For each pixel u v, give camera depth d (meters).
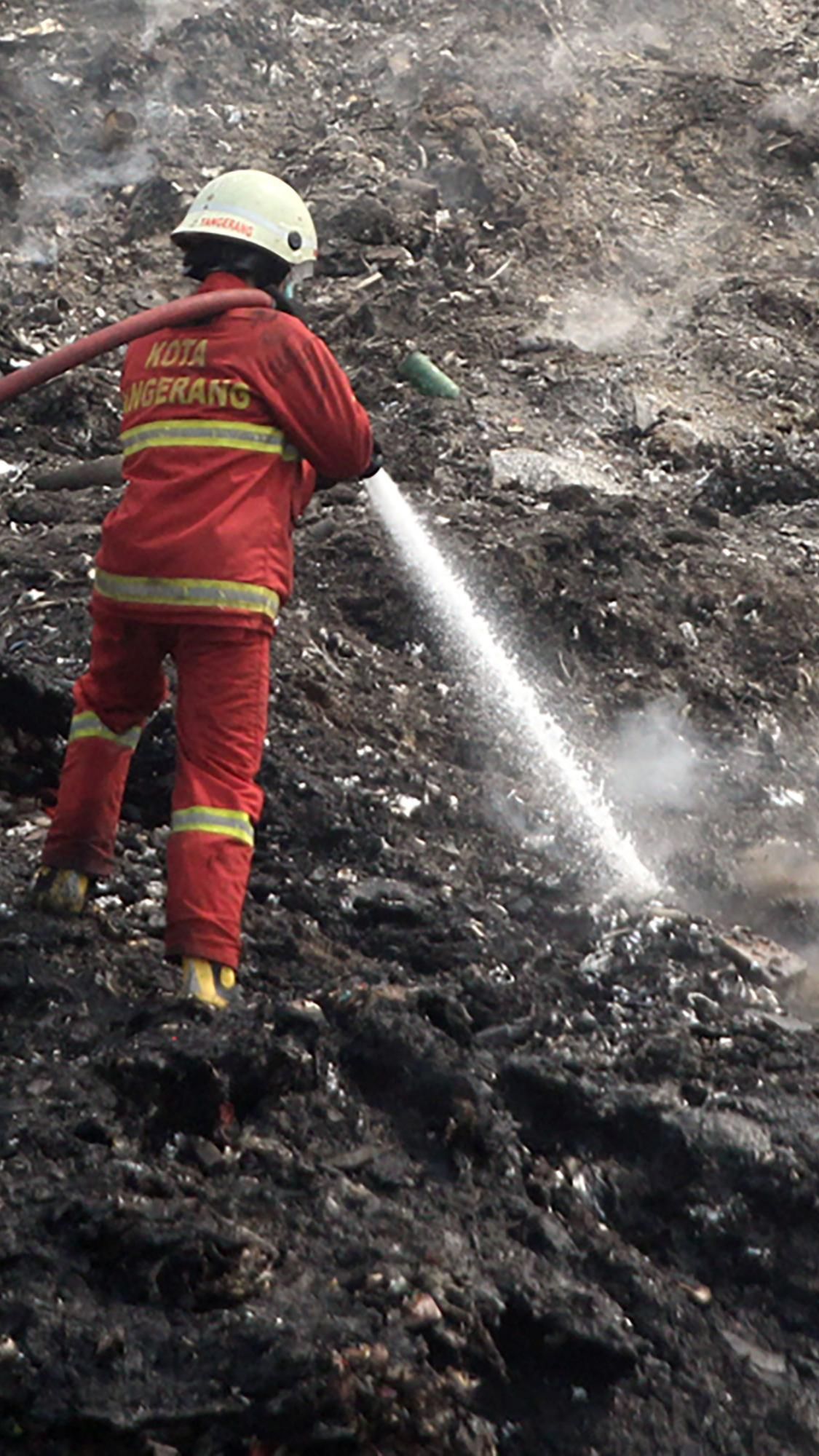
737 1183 13.98
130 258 32.81
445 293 32.06
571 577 22.55
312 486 14.84
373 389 28.66
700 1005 15.91
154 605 13.99
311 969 15.63
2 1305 11.27
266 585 14.02
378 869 17.41
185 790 14.05
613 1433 12.34
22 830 17.48
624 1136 14.25
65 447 26.62
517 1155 13.74
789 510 26.53
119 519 14.17
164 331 14.28
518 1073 14.47
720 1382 12.83
